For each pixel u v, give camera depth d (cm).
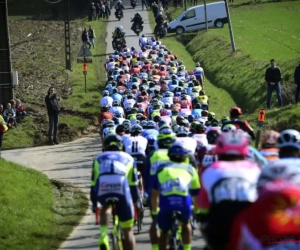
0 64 6975
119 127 3019
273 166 1173
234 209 1316
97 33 13388
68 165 4988
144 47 9369
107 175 2005
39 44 11769
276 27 12344
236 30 12231
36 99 7594
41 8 16700
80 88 8438
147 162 2270
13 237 2825
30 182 3847
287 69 7275
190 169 1942
